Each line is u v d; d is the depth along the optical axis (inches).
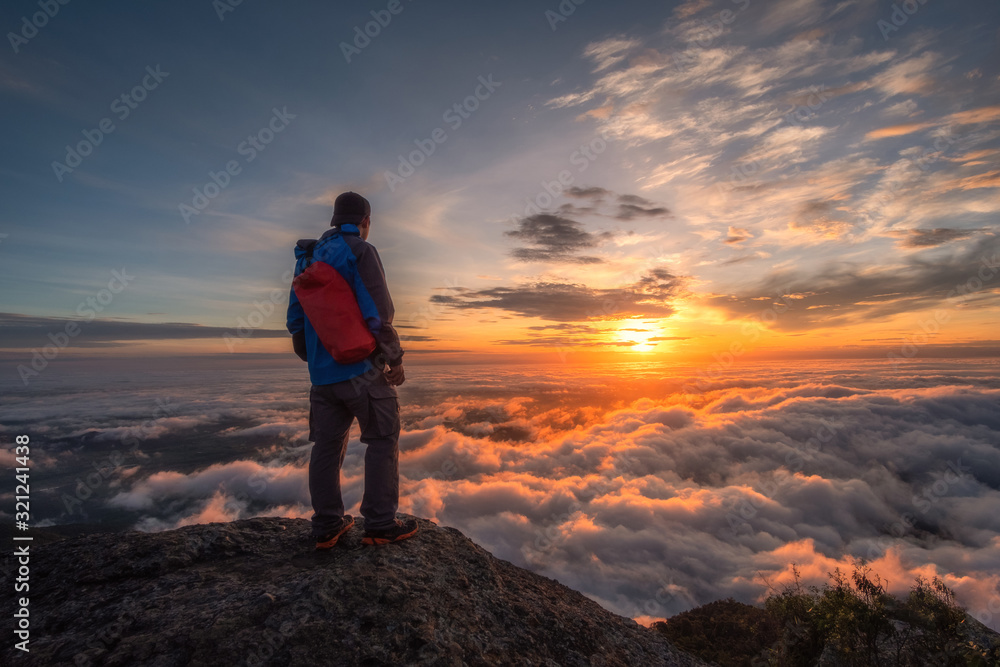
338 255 101.4
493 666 77.2
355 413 104.9
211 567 99.9
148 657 68.4
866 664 134.6
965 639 124.8
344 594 82.4
